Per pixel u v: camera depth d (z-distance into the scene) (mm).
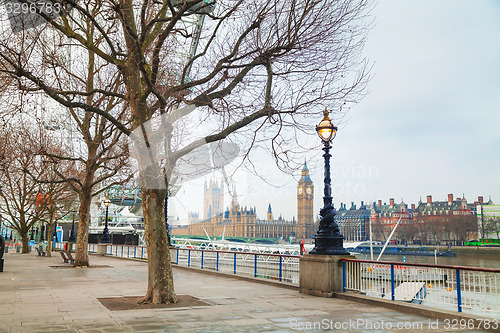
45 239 77812
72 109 22016
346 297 12430
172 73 13539
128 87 12086
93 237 53406
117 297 12734
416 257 171250
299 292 14023
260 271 25922
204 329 8273
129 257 34938
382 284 12711
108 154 22625
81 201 25844
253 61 11984
